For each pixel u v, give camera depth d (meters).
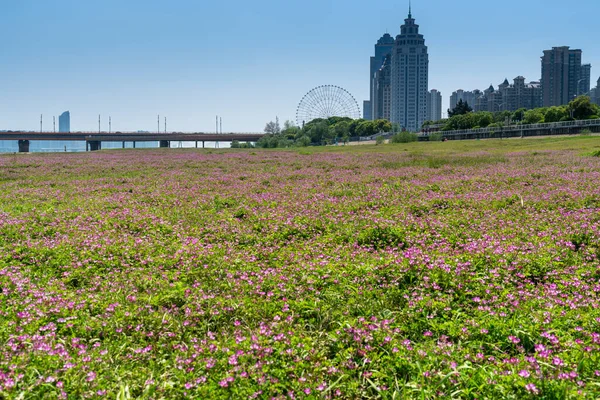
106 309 7.69
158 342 6.88
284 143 114.44
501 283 8.76
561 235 11.70
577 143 63.06
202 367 6.00
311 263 9.99
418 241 11.91
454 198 17.95
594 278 9.05
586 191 17.84
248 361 6.12
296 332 7.07
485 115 158.38
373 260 9.98
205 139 184.00
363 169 33.34
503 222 13.77
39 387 5.42
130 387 5.66
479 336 6.87
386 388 5.80
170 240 12.77
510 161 35.44
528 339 6.69
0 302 8.05
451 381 5.73
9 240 12.64
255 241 12.77
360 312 7.82
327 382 5.91
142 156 58.72
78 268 10.16
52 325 7.10
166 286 8.95
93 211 16.64
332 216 15.30
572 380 5.53
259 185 24.78
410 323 7.45
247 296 8.49
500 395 5.45
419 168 32.50
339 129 175.00
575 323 7.05
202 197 20.23
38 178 30.30
